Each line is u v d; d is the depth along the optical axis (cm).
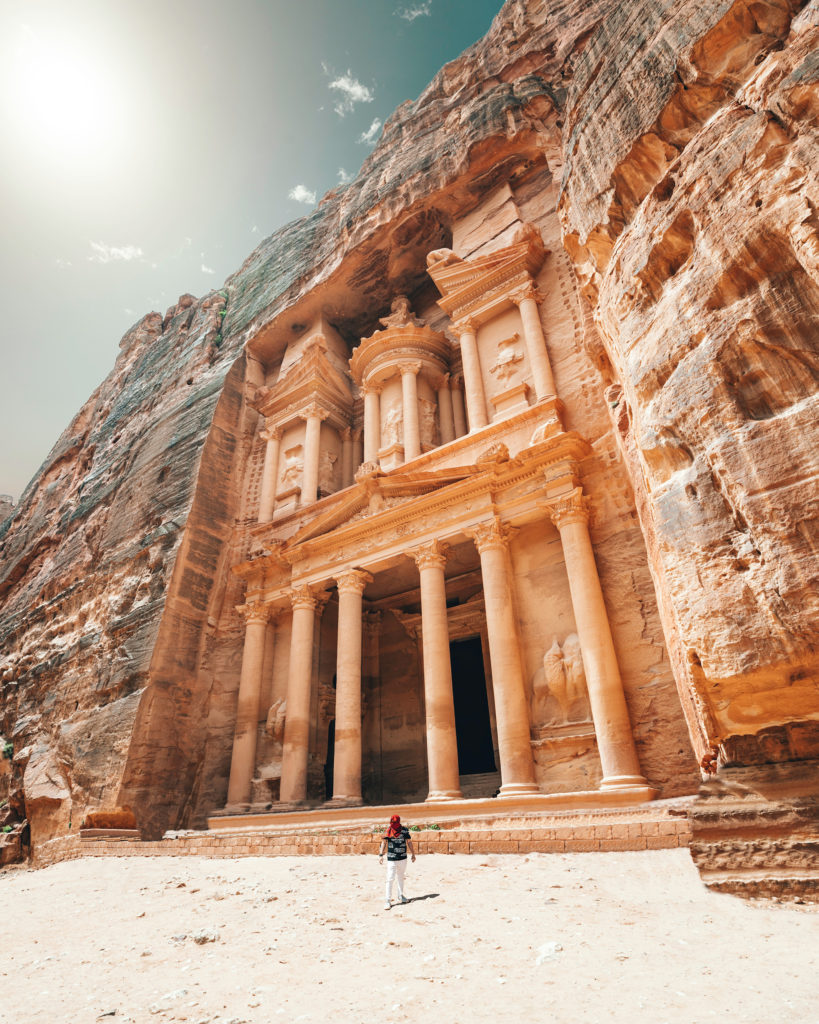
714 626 773
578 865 885
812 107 793
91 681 2456
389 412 2488
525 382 2048
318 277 3047
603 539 1653
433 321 2859
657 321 988
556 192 2364
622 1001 405
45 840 2248
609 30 1291
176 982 532
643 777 1325
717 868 691
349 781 1764
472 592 2302
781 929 536
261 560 2328
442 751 1595
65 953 676
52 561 3553
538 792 1452
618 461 1706
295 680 2052
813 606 682
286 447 2844
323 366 2869
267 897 858
